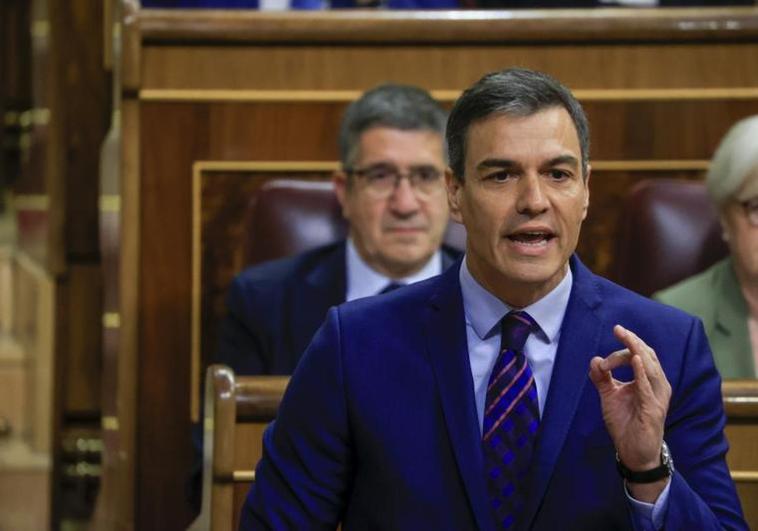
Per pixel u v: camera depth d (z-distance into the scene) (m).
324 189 9.48
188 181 9.61
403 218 8.64
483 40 9.62
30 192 14.35
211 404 6.60
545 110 5.09
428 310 5.38
